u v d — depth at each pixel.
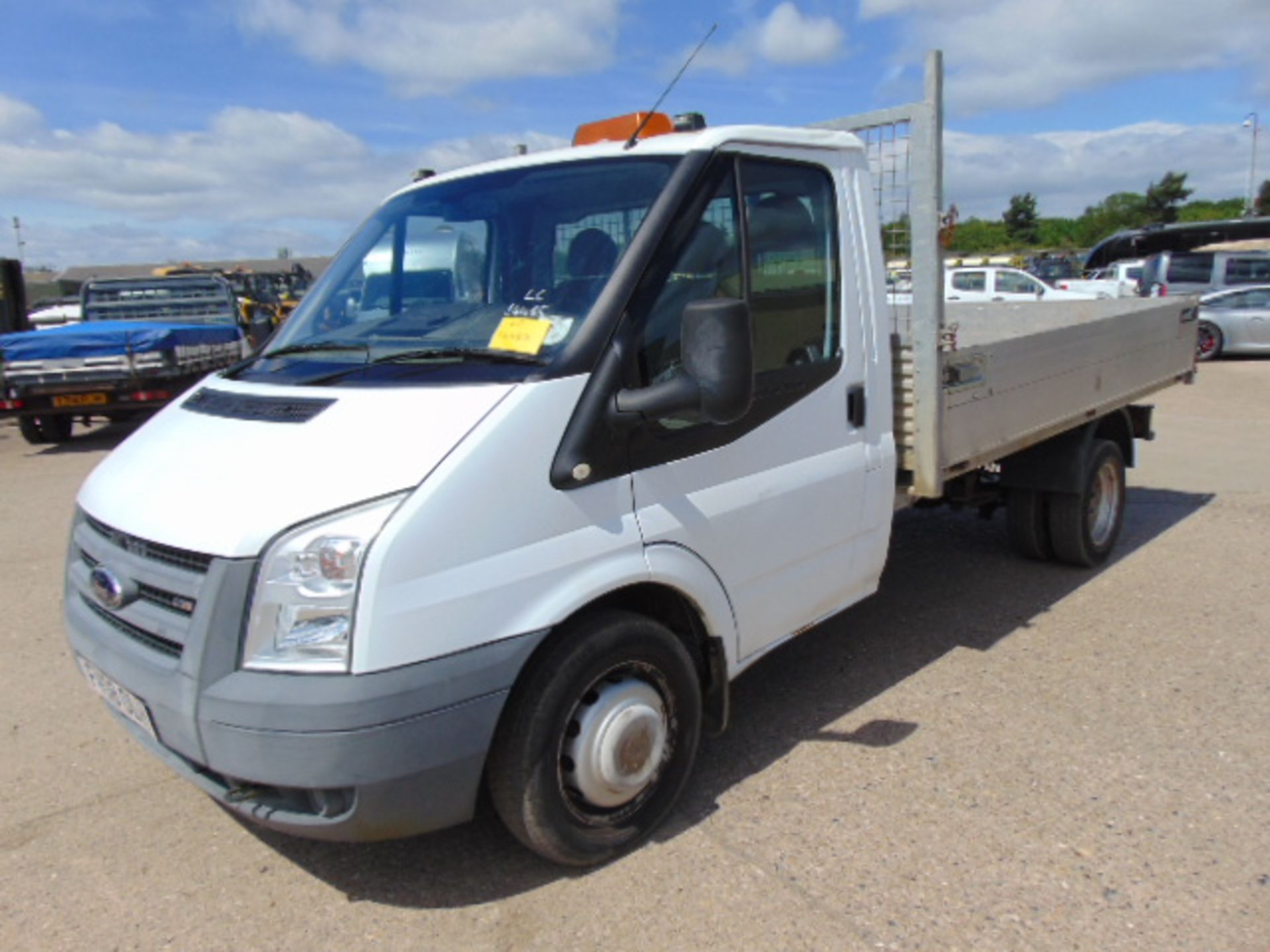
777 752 4.04
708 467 3.42
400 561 2.65
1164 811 3.52
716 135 3.52
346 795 2.70
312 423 2.98
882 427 4.22
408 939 2.98
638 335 3.18
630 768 3.22
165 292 16.59
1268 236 28.20
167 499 2.94
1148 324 6.55
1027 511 6.19
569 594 2.96
